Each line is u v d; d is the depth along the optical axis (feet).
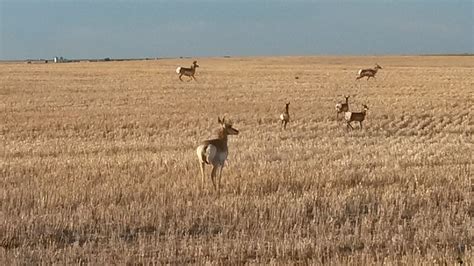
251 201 42.45
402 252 33.06
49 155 65.87
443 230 36.32
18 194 44.39
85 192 45.16
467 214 40.88
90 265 30.78
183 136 83.25
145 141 77.36
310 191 46.55
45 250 32.78
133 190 46.21
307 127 94.63
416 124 100.32
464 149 71.15
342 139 81.20
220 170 51.11
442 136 86.69
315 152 67.51
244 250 33.22
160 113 109.09
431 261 30.17
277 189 47.93
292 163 58.95
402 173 53.57
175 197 44.55
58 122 95.71
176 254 32.91
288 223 38.06
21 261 30.91
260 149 69.67
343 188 48.21
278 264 30.60
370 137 84.84
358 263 30.19
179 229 37.29
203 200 43.52
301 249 33.04
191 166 57.88
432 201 44.29
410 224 38.40
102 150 69.26
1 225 36.65
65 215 39.11
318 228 37.22
